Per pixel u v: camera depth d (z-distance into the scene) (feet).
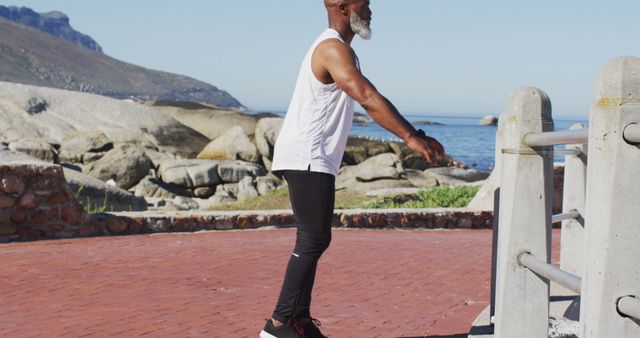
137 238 35.06
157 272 26.27
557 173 41.47
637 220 7.99
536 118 11.10
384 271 27.02
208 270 26.73
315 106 14.58
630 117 7.90
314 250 15.17
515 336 11.30
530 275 11.26
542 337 11.31
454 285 24.64
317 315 20.20
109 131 108.17
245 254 30.25
